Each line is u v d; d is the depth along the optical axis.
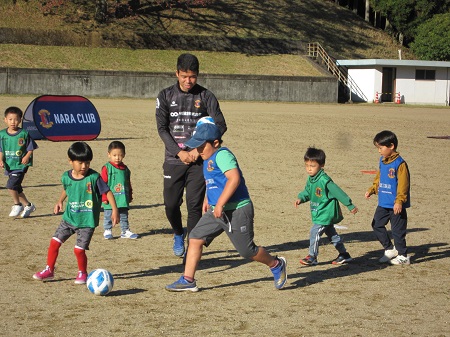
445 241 9.21
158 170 15.45
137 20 60.09
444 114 41.50
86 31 55.66
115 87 49.25
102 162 16.25
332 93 55.00
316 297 6.52
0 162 10.02
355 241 9.14
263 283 7.01
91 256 8.03
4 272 7.21
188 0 60.09
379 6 67.94
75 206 6.71
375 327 5.66
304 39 64.06
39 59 50.41
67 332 5.42
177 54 56.03
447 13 64.38
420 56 63.88
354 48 65.12
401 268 7.74
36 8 57.19
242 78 52.22
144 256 8.08
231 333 5.44
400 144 22.64
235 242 6.42
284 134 25.06
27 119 21.17
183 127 7.60
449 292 6.77
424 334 5.50
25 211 10.13
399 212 7.71
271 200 12.07
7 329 5.46
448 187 13.98
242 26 63.34
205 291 6.68
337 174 15.48
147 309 6.06
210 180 6.39
